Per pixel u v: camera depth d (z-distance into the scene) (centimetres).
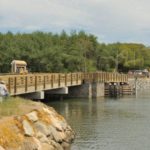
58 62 8681
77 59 9206
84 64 9519
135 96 8019
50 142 2605
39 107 2933
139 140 3212
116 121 4256
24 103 3020
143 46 17438
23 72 6181
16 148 2173
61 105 5844
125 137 3328
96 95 7406
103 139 3225
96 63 11388
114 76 8138
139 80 10825
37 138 2473
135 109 5472
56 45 9894
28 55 8588
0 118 2381
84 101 6588
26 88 4609
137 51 16438
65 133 3009
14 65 6638
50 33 11112
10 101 2952
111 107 5678
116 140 3198
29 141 2322
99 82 7506
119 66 14238
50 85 5578
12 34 10619
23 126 2411
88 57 11206
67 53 9750
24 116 2534
